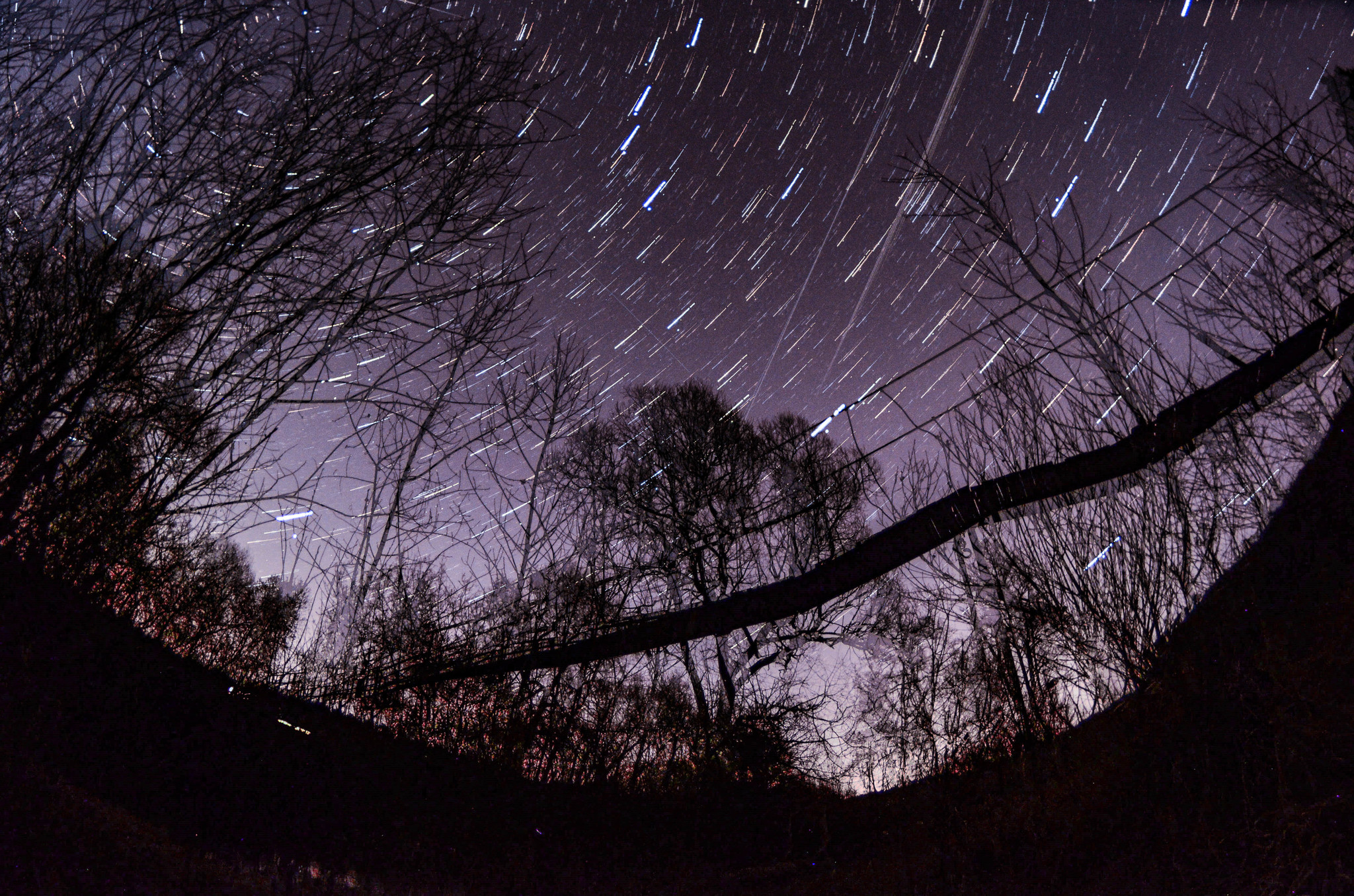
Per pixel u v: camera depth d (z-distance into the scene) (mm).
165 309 3287
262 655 5312
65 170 3076
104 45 3115
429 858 4031
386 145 3451
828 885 4676
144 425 3586
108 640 3770
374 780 4562
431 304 3822
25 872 1990
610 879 4699
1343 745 3387
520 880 4191
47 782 2559
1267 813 3307
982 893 3885
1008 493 5551
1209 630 4480
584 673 6805
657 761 7195
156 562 4324
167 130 3227
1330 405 4906
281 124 3303
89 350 3137
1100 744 4586
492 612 6547
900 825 5621
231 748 3877
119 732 3340
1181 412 5102
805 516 9008
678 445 9211
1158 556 4926
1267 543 4664
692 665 7680
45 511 3383
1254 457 4961
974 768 5922
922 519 6520
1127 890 3410
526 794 5652
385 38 3471
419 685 5918
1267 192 5430
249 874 2857
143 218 3229
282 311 3562
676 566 8312
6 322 3033
